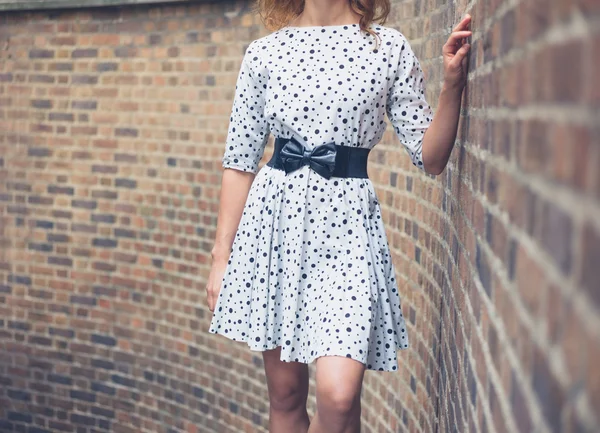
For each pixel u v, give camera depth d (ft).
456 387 6.79
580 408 2.39
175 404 21.70
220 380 20.31
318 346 7.06
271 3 8.20
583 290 2.39
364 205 7.43
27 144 24.27
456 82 6.82
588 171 2.35
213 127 20.35
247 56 7.89
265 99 7.82
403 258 12.46
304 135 7.44
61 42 23.41
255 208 7.73
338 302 7.14
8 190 24.70
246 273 7.79
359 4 7.68
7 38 24.36
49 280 24.22
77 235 23.58
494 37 4.87
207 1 20.07
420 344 11.02
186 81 20.89
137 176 22.22
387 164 13.48
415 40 12.10
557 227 2.77
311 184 7.38
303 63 7.55
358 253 7.28
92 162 23.11
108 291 23.15
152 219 21.97
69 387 24.16
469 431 5.58
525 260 3.46
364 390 14.70
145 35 21.68
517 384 3.59
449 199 8.42
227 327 7.89
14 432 25.20
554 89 2.85
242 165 8.22
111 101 22.59
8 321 25.08
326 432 6.96
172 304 21.70
